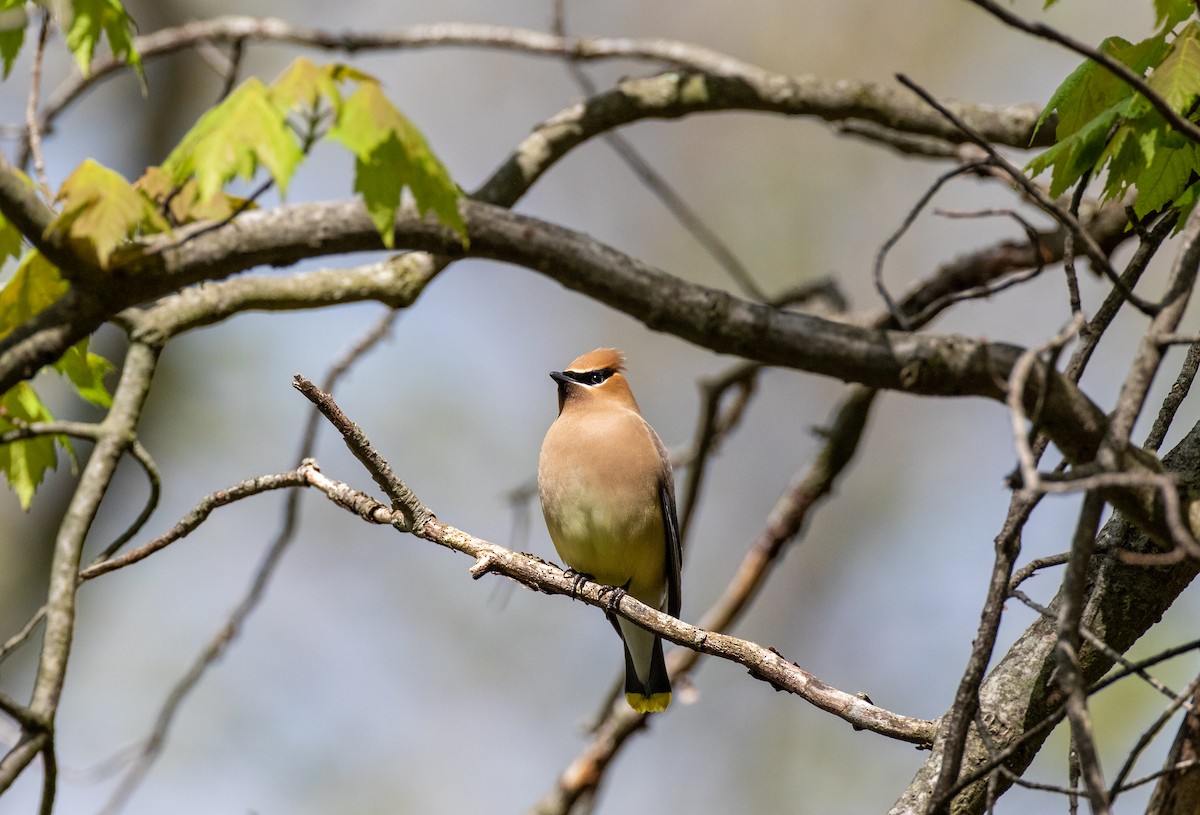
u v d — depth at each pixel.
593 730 12.33
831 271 19.38
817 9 20.28
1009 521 6.07
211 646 11.23
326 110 7.15
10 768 6.06
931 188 7.60
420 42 11.82
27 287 8.43
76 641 17.14
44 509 17.20
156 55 11.69
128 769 13.75
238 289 8.45
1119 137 6.42
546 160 10.23
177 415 17.73
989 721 6.68
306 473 7.46
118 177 7.55
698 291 8.41
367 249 8.40
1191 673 13.45
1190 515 6.34
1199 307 15.81
